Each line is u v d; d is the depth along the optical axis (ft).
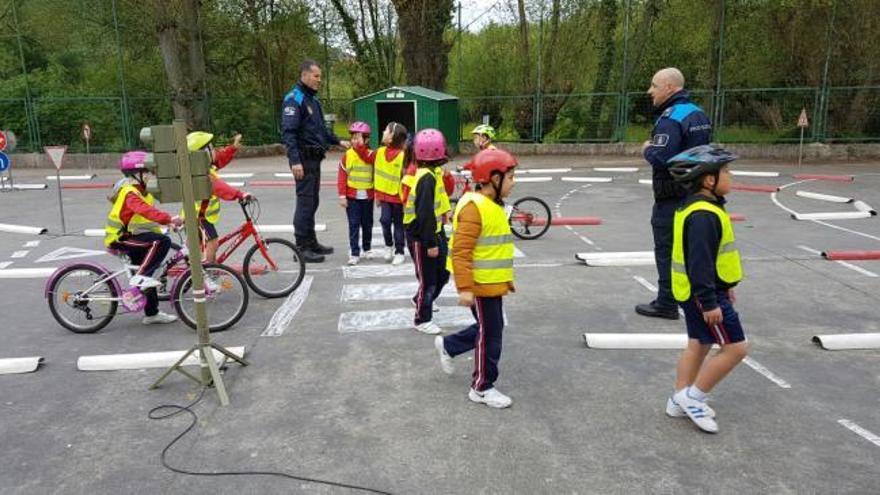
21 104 69.26
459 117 72.33
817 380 15.42
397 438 13.00
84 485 11.70
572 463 12.01
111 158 68.95
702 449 12.43
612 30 71.87
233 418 14.01
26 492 11.53
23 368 16.72
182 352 17.26
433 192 17.63
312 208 26.84
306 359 17.08
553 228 34.19
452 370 15.30
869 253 26.43
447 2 73.82
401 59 79.15
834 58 63.36
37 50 85.10
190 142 20.40
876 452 12.27
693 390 13.08
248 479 11.71
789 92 65.77
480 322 13.84
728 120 68.03
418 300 18.60
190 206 14.53
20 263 28.35
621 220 36.37
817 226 33.50
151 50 78.02
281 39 79.15
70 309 19.75
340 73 84.48
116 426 13.80
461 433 13.14
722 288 12.38
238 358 16.46
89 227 36.73
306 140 26.00
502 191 13.26
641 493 11.09
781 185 48.67
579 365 16.39
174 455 12.58
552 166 62.80
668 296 19.47
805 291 22.30
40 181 57.77
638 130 72.79
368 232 27.32
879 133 64.59
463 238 13.11
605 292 22.48
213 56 79.56
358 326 19.42
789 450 12.36
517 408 14.17
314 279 24.40
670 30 76.07
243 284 19.53
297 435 13.21
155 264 19.49
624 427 13.29
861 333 18.07
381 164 26.13
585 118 71.97
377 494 11.19
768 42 66.08
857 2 60.80
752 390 14.89
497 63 76.13
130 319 20.75
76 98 68.13
